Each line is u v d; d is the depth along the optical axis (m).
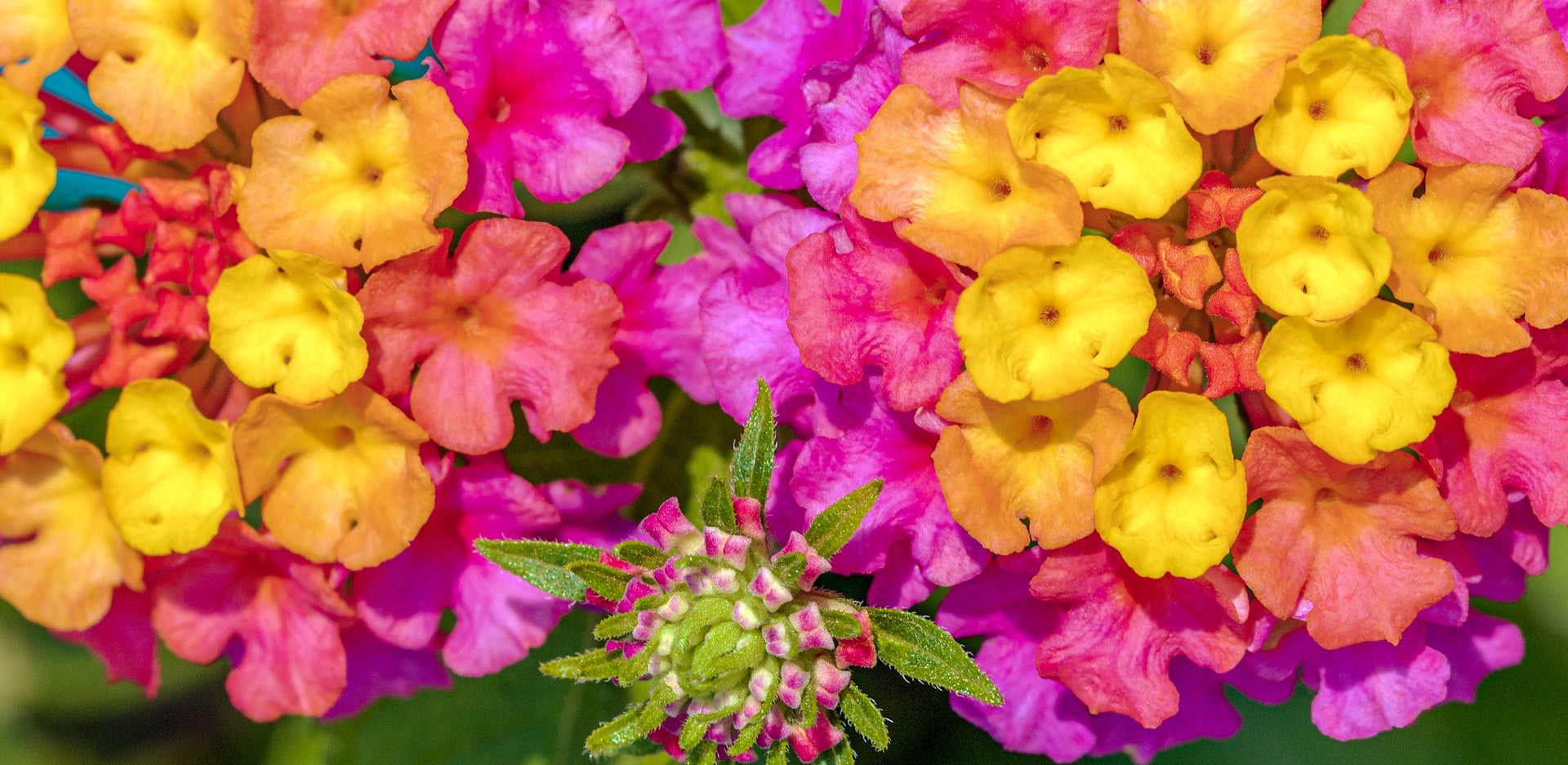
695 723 0.14
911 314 0.14
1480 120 0.14
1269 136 0.14
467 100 0.14
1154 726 0.14
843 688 0.14
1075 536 0.14
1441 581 0.14
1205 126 0.14
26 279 0.14
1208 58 0.14
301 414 0.14
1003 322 0.14
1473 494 0.14
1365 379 0.14
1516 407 0.14
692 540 0.14
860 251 0.14
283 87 0.14
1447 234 0.14
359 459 0.14
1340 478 0.14
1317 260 0.14
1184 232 0.14
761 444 0.14
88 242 0.14
